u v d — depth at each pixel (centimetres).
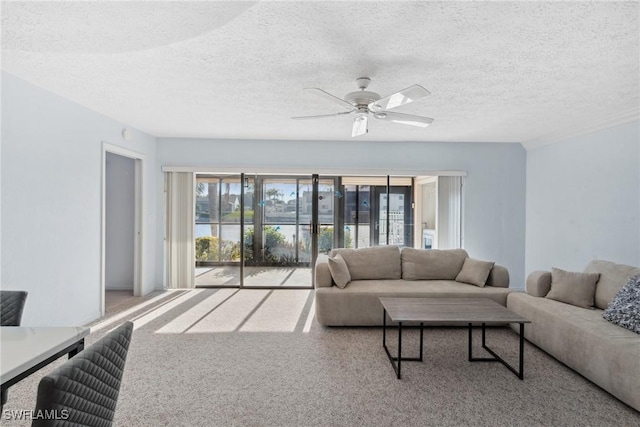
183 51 229
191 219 519
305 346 305
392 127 439
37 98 293
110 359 113
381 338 327
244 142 523
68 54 232
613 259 378
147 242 490
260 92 311
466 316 253
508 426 192
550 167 481
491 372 257
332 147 529
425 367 265
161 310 409
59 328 140
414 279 408
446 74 265
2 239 261
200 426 191
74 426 97
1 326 153
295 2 171
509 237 536
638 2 168
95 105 352
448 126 430
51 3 164
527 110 359
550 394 226
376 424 194
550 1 169
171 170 511
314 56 235
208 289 520
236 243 534
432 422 195
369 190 543
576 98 320
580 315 273
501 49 222
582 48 220
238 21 189
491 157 533
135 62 247
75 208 340
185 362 271
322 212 539
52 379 89
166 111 373
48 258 305
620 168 370
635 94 308
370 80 275
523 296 334
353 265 411
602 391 230
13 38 204
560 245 461
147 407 208
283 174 533
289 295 484
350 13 181
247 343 311
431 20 188
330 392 227
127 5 164
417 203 546
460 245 534
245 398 219
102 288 381
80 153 348
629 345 215
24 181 280
